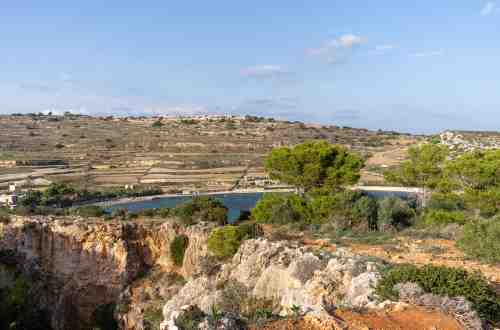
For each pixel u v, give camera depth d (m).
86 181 111.62
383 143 187.75
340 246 31.47
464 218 39.53
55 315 45.72
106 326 44.34
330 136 196.00
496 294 15.99
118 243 47.75
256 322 14.27
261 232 38.56
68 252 47.97
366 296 16.75
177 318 15.34
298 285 23.17
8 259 46.81
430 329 12.87
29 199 78.25
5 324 39.56
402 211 43.09
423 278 15.73
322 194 49.47
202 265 37.97
